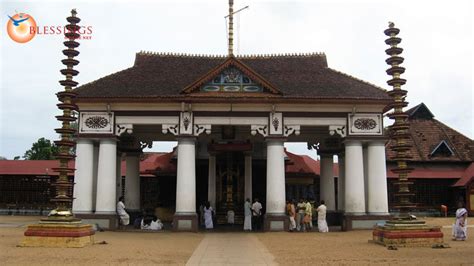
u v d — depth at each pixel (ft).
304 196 133.59
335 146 107.65
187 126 87.86
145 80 93.50
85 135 87.71
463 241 66.44
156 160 129.49
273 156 87.66
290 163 125.80
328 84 92.58
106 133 87.92
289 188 133.28
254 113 88.79
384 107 89.04
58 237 56.59
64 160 61.21
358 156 88.22
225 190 111.04
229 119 88.38
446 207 133.90
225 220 108.68
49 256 48.78
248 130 105.60
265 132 88.43
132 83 92.07
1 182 140.87
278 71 98.12
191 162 87.40
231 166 111.65
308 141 111.45
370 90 90.53
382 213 87.20
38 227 57.41
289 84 92.53
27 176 140.36
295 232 84.94
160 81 93.30
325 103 87.92
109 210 86.69
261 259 49.16
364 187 90.27
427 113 160.66
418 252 53.62
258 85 89.45
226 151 108.78
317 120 88.74
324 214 86.28
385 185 88.12
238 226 102.53
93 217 85.81
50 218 58.08
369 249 57.00
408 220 60.29
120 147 104.99
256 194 118.01
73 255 49.80
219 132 105.91
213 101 87.20
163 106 88.53
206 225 93.61
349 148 88.43
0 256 48.47
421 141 150.00
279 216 86.33
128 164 107.55
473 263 45.34
